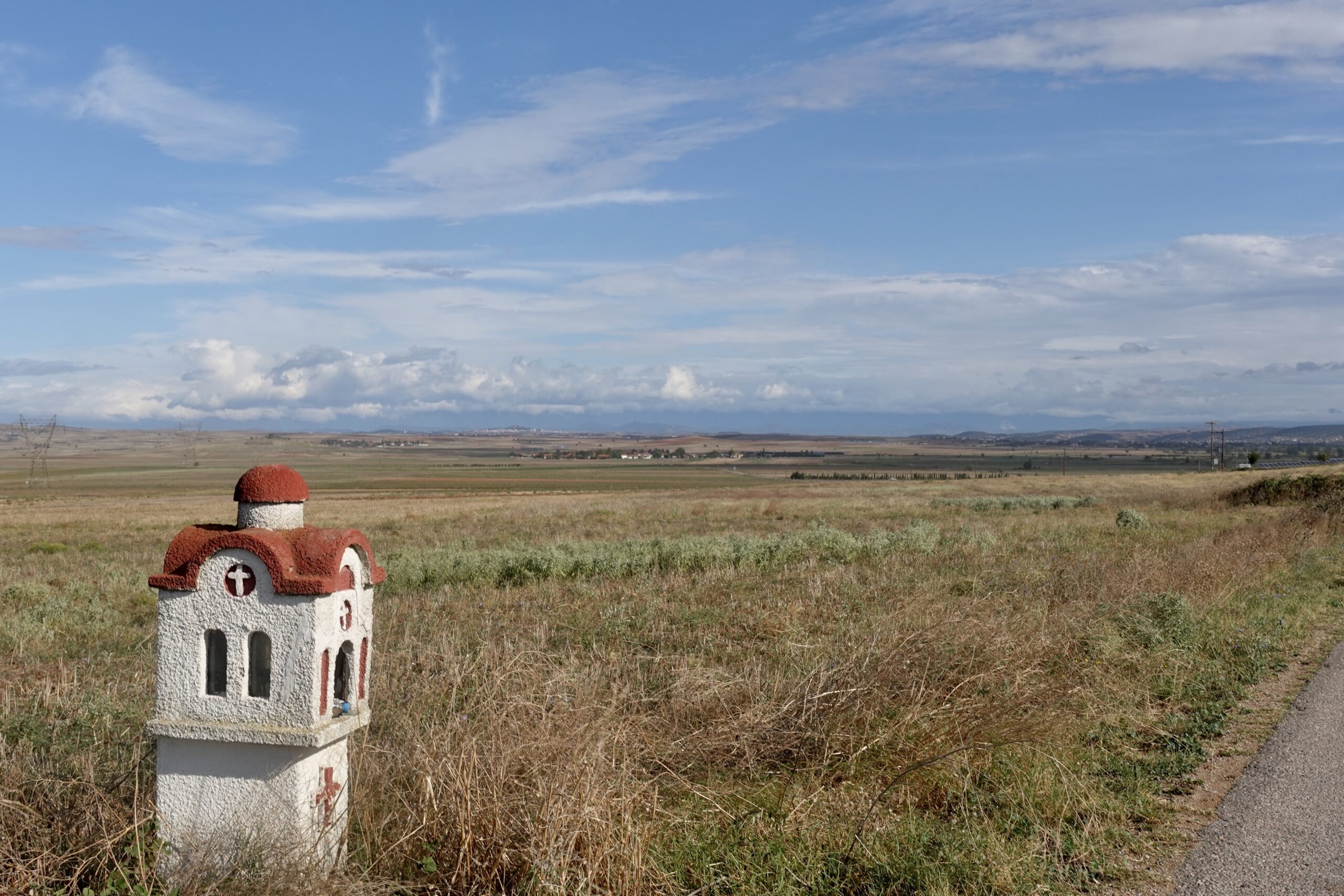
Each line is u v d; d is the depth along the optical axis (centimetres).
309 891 417
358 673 489
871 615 1251
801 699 722
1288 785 634
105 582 2038
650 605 1446
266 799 445
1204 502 4422
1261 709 837
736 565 2097
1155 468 19400
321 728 443
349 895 426
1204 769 675
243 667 450
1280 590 1480
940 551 2248
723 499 6931
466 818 474
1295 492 4162
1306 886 483
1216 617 1213
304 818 447
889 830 538
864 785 624
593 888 450
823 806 574
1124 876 498
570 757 515
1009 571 1764
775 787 621
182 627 455
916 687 759
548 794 479
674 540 2600
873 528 3488
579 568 2022
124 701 839
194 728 445
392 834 498
